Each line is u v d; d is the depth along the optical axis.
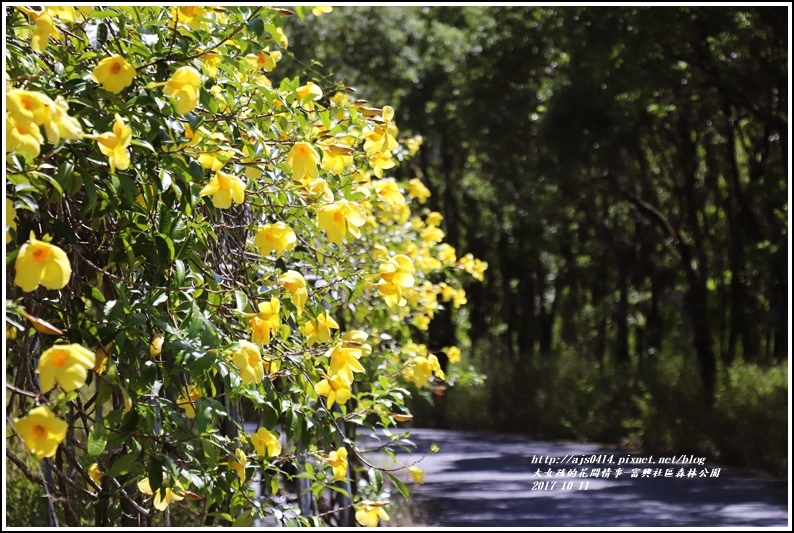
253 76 2.61
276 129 2.51
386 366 4.05
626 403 16.53
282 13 2.50
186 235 2.17
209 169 2.32
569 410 17.39
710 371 15.98
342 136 2.62
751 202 15.85
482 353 22.83
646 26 12.30
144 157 2.09
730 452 12.63
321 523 2.84
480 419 19.11
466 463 12.88
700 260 16.84
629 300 24.42
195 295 2.22
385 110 2.78
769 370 15.30
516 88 15.95
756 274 16.67
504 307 27.55
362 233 5.30
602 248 22.12
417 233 6.57
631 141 14.95
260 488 3.44
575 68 13.99
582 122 14.12
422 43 20.16
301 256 3.04
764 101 13.81
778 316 14.97
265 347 2.59
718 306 21.33
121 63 2.01
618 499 9.67
